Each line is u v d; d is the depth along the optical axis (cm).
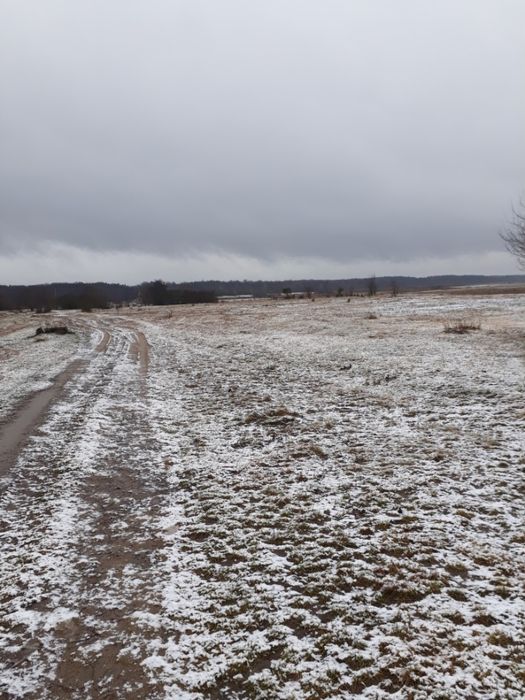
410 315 3359
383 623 376
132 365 1878
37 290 12362
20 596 433
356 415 974
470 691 307
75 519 582
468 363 1426
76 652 363
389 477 658
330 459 743
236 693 320
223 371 1599
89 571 470
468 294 5681
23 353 2505
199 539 527
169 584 445
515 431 809
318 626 377
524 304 3650
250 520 562
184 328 3531
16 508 621
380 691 313
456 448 751
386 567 451
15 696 323
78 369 1827
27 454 830
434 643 351
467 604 392
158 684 330
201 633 378
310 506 589
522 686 309
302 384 1309
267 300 7962
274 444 830
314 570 455
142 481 696
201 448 830
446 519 535
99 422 1018
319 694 314
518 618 372
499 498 578
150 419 1038
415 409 985
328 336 2442
